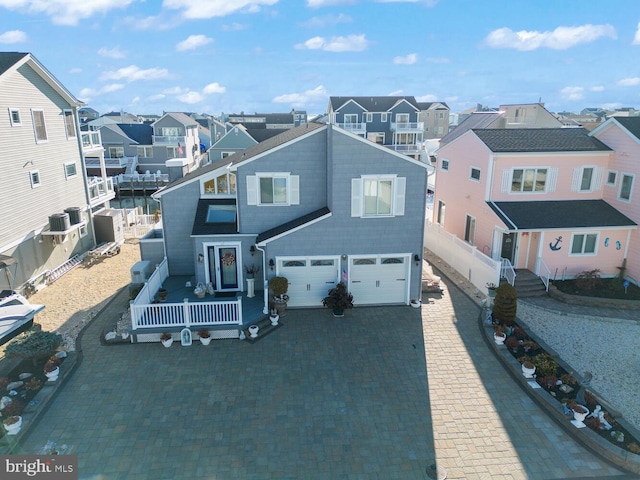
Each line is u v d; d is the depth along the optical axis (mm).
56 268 23000
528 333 16141
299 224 17625
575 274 21266
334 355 14922
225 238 18766
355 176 17203
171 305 15656
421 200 17719
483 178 21922
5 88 19391
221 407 12281
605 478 10008
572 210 21172
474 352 15211
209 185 20312
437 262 24469
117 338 15703
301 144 17953
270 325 16938
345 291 17812
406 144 65875
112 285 21547
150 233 23375
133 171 60531
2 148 19141
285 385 13281
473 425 11688
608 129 21625
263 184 18344
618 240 20969
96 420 11711
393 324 17109
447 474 10094
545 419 11938
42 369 13789
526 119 41438
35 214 21562
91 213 27344
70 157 25016
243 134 55188
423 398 12758
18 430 11109
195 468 10195
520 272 21141
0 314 12938
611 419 11570
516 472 10164
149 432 11297
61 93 23969
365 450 10789
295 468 10234
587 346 15820
